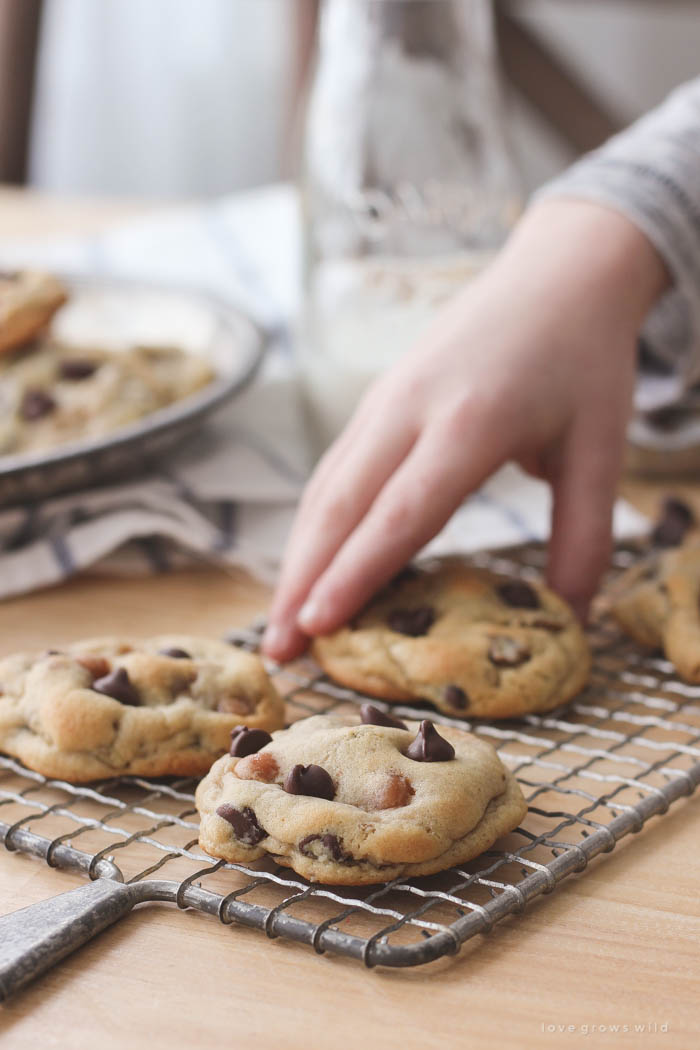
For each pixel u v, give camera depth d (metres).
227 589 0.83
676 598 0.75
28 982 0.60
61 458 0.80
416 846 0.62
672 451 0.91
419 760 0.65
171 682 0.69
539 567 0.83
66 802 0.67
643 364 0.90
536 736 0.71
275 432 0.93
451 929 0.60
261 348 0.90
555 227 0.80
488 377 0.75
